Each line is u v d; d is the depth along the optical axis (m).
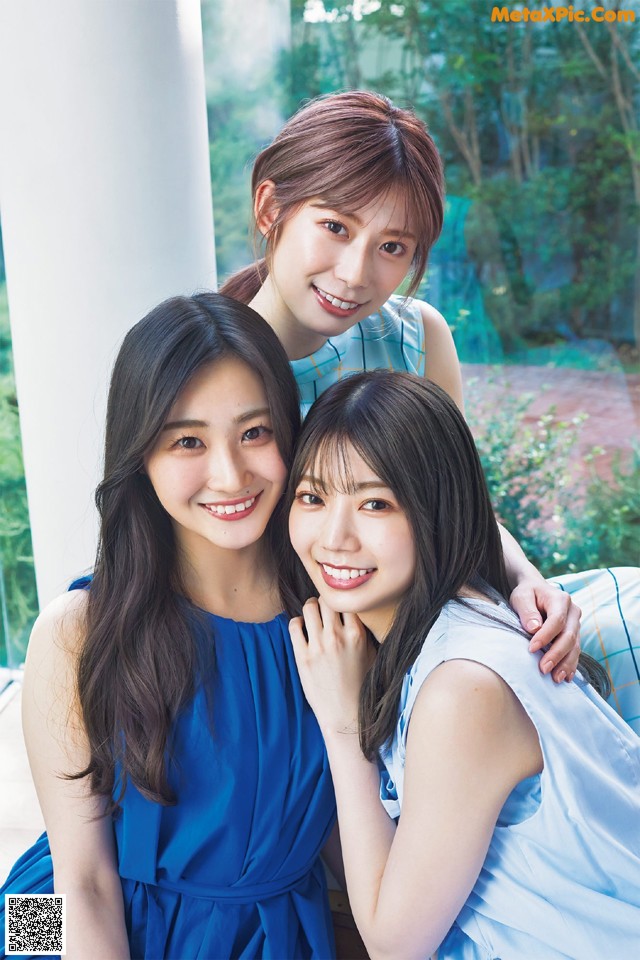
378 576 1.37
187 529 1.51
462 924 1.44
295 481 1.40
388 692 1.39
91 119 1.99
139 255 2.09
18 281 2.15
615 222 3.04
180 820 1.49
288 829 1.54
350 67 3.03
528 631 1.44
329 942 1.63
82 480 2.24
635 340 3.12
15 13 1.94
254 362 1.37
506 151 3.05
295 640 1.50
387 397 1.34
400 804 1.44
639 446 3.18
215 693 1.50
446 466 1.35
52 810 1.51
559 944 1.34
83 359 2.15
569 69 2.94
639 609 1.73
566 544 3.32
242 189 3.14
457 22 2.93
